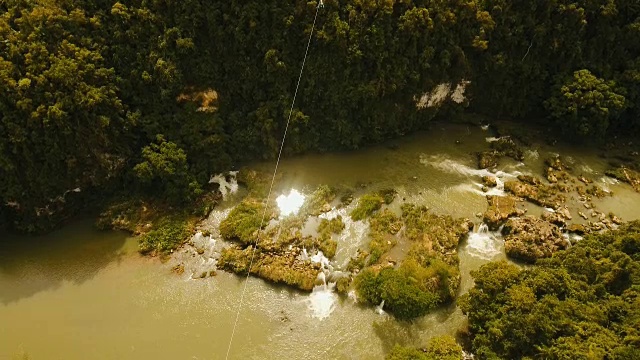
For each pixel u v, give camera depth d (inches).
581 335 1080.2
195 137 1627.7
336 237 1524.4
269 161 1732.3
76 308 1339.8
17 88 1400.1
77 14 1528.1
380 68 1700.3
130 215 1555.1
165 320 1317.7
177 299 1365.7
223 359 1237.7
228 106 1710.1
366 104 1724.9
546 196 1663.4
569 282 1207.6
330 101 1713.8
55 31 1497.3
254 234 1505.9
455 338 1274.6
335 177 1708.9
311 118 1744.6
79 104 1454.2
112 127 1539.1
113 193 1608.0
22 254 1464.1
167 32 1581.0
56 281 1405.0
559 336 1101.1
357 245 1502.2
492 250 1503.4
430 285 1347.2
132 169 1573.6
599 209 1637.6
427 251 1460.4
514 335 1136.2
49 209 1508.4
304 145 1739.7
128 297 1369.3
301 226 1546.5
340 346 1268.5
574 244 1455.5
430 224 1547.7
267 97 1704.0
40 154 1454.2
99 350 1249.4
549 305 1142.3
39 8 1485.0
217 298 1369.3
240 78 1690.5
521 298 1167.6
